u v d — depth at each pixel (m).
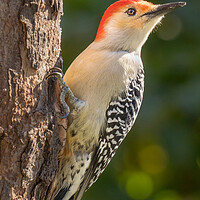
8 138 6.57
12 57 6.62
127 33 8.43
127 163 13.96
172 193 14.04
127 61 8.22
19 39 6.66
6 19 6.56
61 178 7.96
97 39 8.46
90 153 8.01
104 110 7.86
